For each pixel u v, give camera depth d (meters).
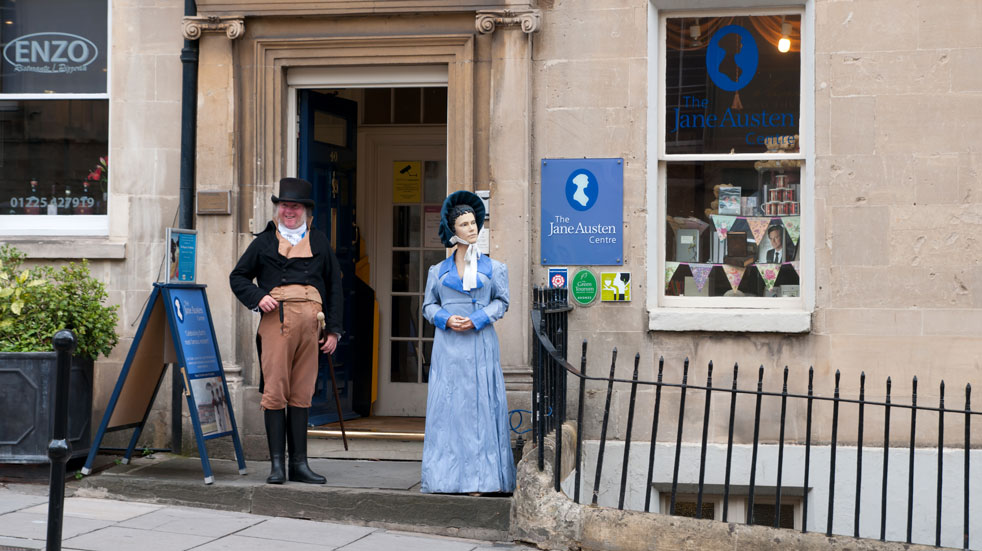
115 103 7.82
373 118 9.48
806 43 7.35
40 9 8.10
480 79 7.45
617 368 7.35
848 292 7.14
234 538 5.69
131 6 7.81
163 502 6.47
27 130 8.10
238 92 7.64
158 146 7.77
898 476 7.04
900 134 7.09
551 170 7.40
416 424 8.34
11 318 6.87
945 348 7.05
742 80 7.50
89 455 6.66
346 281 8.76
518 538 5.83
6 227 8.05
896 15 7.09
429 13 7.43
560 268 7.39
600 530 5.68
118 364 7.75
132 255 7.76
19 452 6.71
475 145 7.45
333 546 5.60
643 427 7.33
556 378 5.97
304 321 6.36
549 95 7.42
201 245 7.61
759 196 7.48
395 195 9.50
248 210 7.62
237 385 7.51
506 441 6.28
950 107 7.05
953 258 7.04
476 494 6.13
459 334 6.23
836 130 7.16
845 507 7.09
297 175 7.94
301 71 7.76
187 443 7.54
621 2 7.35
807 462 5.67
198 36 7.58
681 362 7.30
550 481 5.95
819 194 7.18
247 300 6.29
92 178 8.02
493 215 7.35
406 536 5.96
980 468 6.95
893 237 7.10
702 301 7.48
